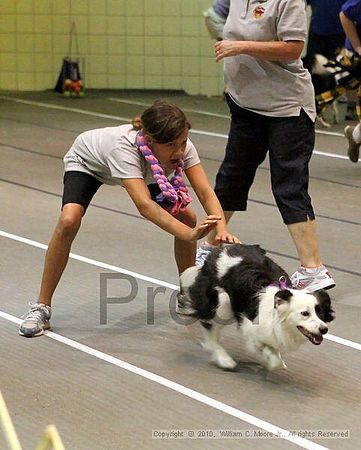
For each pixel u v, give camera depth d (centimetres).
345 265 755
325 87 1437
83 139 596
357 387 525
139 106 1652
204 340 561
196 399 506
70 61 1766
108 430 468
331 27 1512
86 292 683
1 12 1802
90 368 550
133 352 575
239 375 540
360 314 642
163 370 547
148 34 1786
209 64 1783
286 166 672
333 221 901
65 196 596
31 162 1175
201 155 1227
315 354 573
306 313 491
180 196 565
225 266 532
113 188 1037
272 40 667
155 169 552
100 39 1798
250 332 518
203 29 1769
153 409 494
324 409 495
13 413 488
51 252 601
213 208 577
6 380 532
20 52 1819
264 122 680
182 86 1803
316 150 1273
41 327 602
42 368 549
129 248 796
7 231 853
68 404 500
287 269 739
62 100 1712
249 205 962
